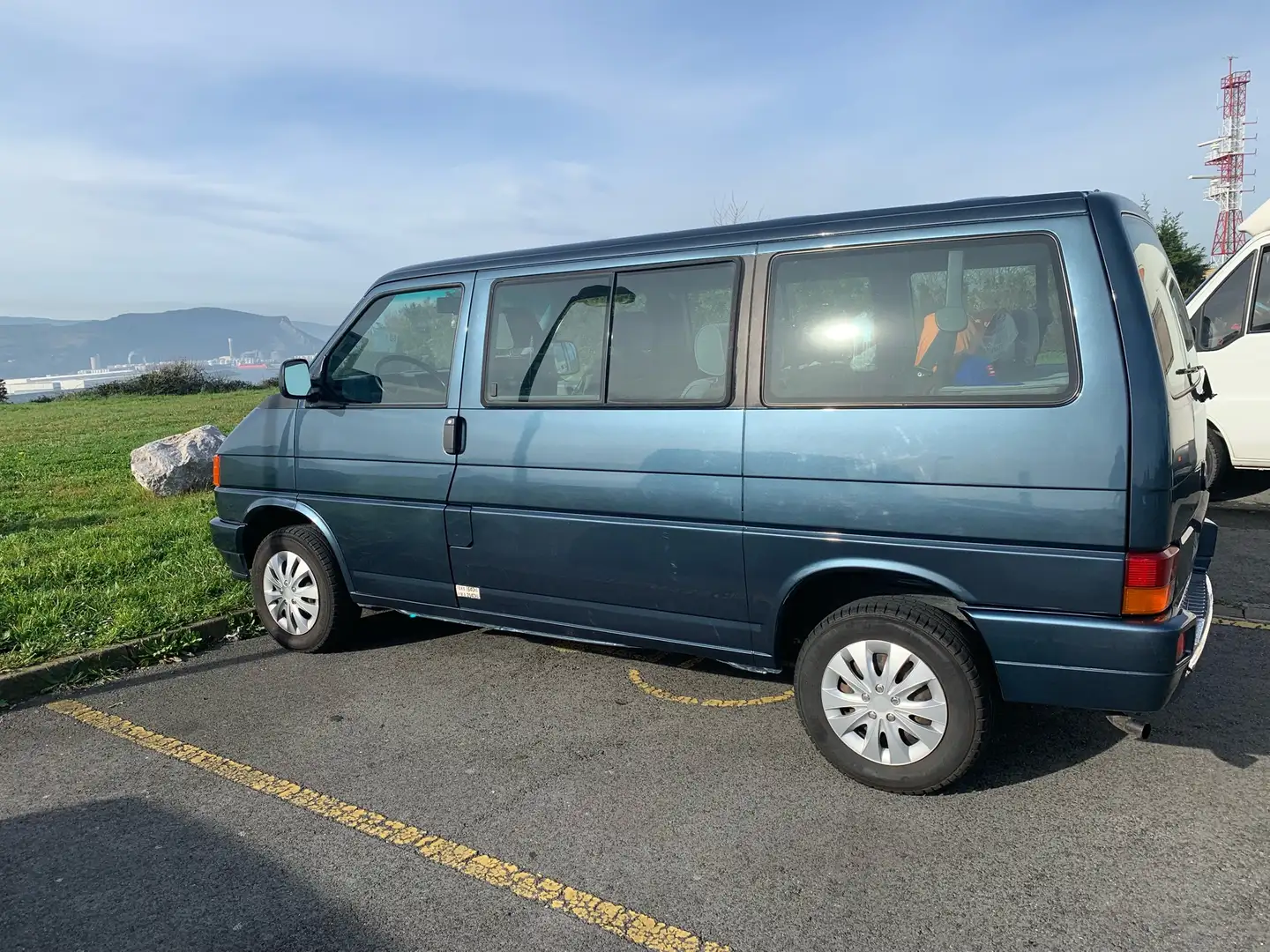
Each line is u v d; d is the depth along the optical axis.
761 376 3.54
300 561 5.14
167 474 10.41
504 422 4.23
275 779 3.69
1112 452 2.90
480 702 4.42
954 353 3.20
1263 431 7.64
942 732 3.24
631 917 2.70
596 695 4.46
